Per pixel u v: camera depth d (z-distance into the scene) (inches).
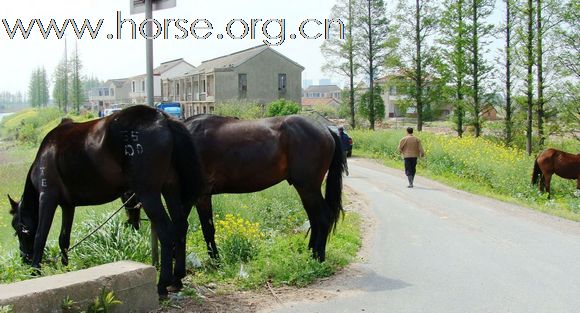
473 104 1358.3
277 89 2087.8
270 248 317.4
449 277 289.3
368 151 1290.6
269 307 237.1
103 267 218.5
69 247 286.2
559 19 1107.3
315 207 301.1
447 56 1360.7
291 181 302.8
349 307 239.3
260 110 1487.5
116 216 312.2
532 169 767.1
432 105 1583.4
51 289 189.2
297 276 274.4
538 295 259.6
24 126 2369.6
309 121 303.0
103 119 247.3
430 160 936.3
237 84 2038.6
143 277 218.2
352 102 1765.5
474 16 1309.1
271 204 455.2
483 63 1333.7
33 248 274.4
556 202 650.8
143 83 3223.4
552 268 310.3
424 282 279.6
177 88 2600.9
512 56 1178.6
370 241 381.7
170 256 238.4
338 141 312.2
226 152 288.7
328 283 274.5
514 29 1154.0
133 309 215.0
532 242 382.6
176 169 241.4
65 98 3880.4
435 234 407.8
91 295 200.7
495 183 745.0
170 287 248.1
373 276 289.6
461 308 240.4
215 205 404.8
